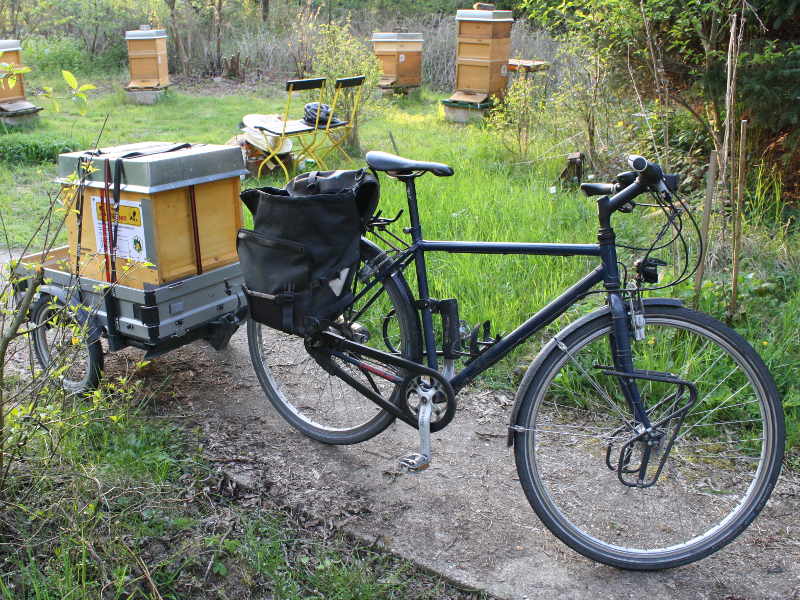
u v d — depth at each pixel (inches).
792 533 112.9
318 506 117.4
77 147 366.6
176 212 132.3
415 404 126.3
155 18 684.1
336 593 99.7
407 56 562.6
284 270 112.8
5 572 99.3
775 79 213.0
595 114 306.5
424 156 351.6
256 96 592.7
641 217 237.8
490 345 113.7
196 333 141.4
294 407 138.3
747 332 162.2
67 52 669.9
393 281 117.9
